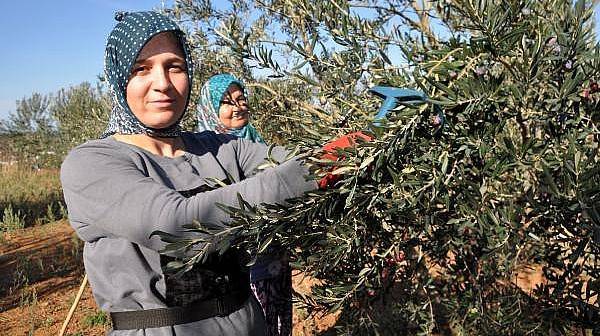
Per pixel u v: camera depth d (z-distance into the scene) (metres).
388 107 1.10
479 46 1.12
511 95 1.21
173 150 1.55
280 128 2.20
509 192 1.59
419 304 2.02
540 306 1.84
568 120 1.29
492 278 1.92
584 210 1.02
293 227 1.24
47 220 8.86
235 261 1.47
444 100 1.08
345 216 1.30
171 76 1.46
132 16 1.44
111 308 1.39
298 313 4.09
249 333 1.48
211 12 2.95
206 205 1.21
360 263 1.55
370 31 1.63
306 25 1.86
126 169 1.32
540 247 1.71
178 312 1.36
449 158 1.21
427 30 1.72
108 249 1.35
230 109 2.61
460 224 1.27
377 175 1.18
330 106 1.70
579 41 1.23
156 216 1.22
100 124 5.57
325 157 1.19
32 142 19.31
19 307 4.96
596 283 1.60
